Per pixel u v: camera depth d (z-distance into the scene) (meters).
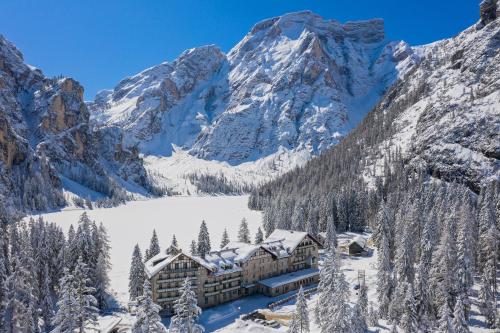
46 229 97.00
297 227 135.38
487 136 134.88
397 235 92.31
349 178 178.00
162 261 81.00
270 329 68.00
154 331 41.53
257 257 90.56
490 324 63.75
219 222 191.50
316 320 67.12
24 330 55.47
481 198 103.12
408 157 161.38
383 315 68.38
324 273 66.62
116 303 83.31
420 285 61.97
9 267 70.75
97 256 84.38
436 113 162.62
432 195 113.75
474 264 81.81
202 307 80.69
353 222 144.00
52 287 85.25
